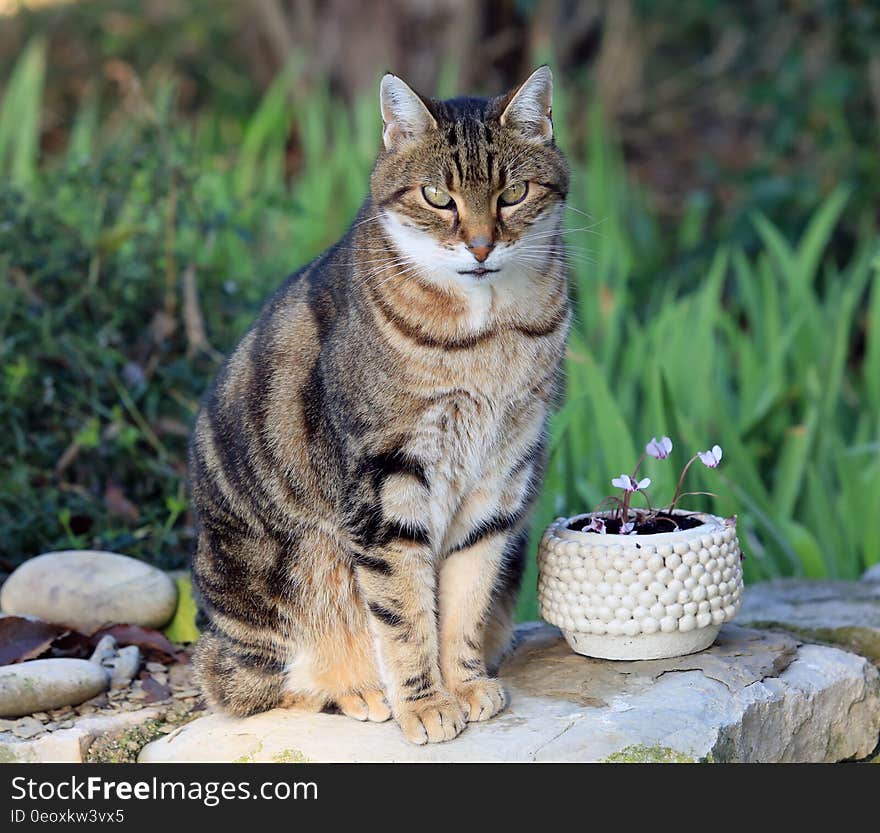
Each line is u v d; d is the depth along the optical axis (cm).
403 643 456
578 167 1105
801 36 1176
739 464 705
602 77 1280
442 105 470
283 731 467
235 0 1411
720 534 478
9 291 697
